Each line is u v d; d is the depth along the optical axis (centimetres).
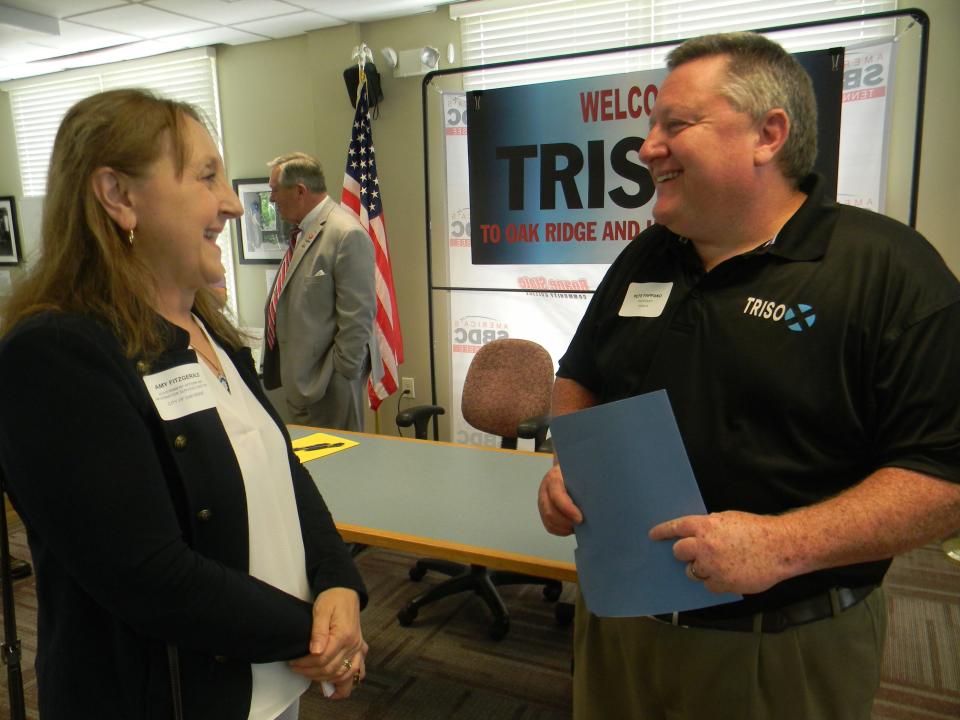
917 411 83
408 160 383
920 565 268
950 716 189
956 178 290
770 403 92
